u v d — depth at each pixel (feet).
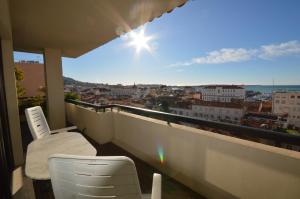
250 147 4.76
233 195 5.24
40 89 32.27
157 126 8.02
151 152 8.48
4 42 8.65
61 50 15.83
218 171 5.62
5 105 8.48
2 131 7.27
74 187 2.68
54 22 8.81
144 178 7.37
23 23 8.86
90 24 9.16
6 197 6.01
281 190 4.22
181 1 6.93
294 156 4.02
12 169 8.46
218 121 5.95
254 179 4.73
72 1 6.61
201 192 6.23
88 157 2.42
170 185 6.85
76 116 15.94
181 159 6.93
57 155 2.56
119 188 2.56
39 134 6.82
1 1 5.11
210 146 5.82
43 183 6.36
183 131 6.77
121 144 10.94
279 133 4.38
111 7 7.29
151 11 7.73
